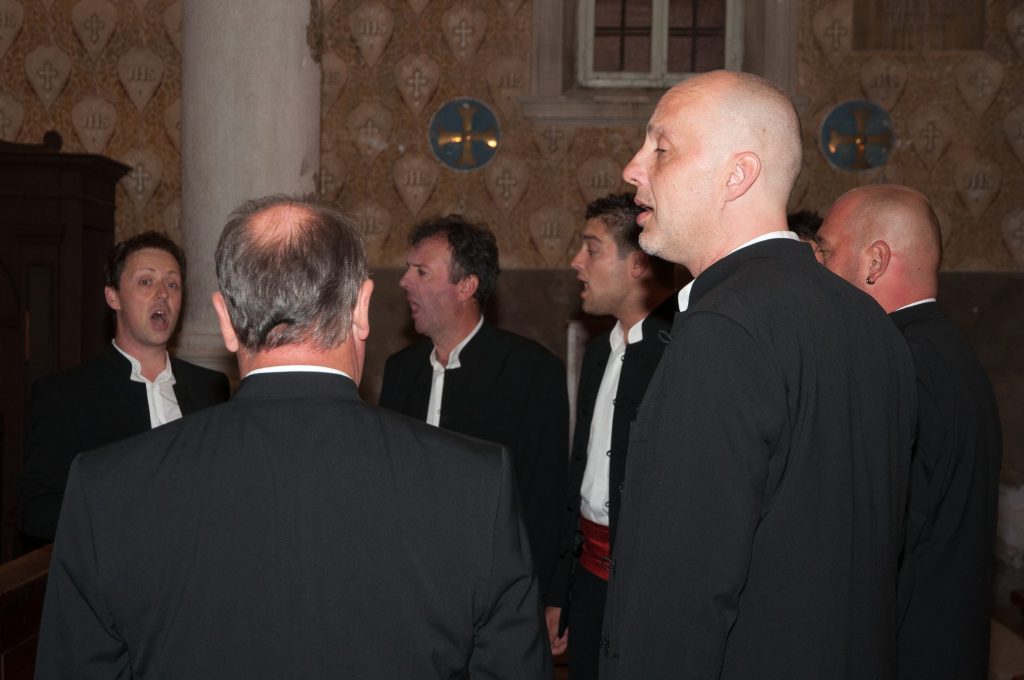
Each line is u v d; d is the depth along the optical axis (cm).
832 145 539
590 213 253
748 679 124
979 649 187
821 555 124
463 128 545
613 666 133
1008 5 534
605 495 243
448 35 544
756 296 127
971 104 536
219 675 104
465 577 110
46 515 237
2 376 452
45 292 454
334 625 105
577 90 564
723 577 119
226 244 118
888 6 537
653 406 132
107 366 260
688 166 141
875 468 131
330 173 546
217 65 370
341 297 117
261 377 116
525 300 545
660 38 570
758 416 121
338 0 545
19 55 540
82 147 542
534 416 284
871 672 126
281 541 107
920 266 200
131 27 542
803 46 539
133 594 106
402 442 114
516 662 111
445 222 294
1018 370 533
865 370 133
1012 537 527
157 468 110
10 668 197
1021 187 534
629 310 247
